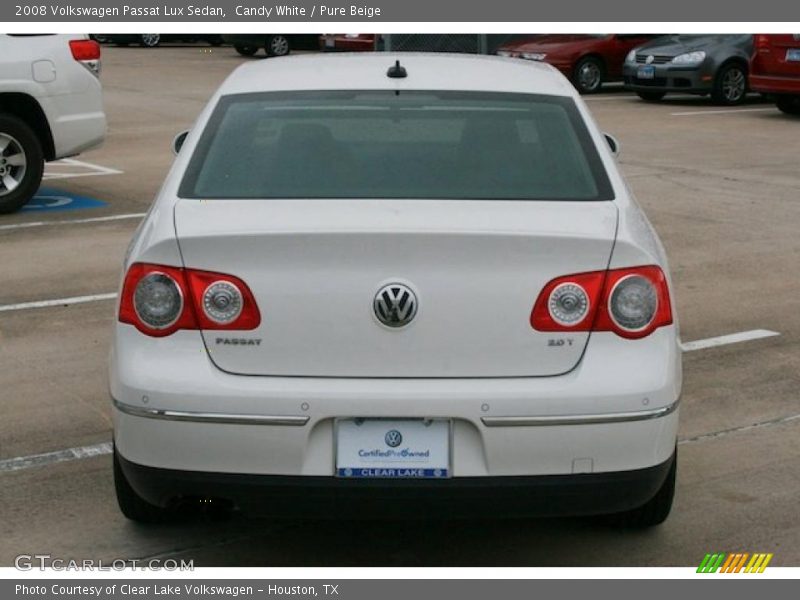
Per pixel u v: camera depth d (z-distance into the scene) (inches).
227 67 1056.8
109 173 519.2
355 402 147.9
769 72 712.4
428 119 180.1
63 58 429.4
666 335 155.5
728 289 329.1
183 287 151.5
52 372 255.1
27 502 191.2
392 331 149.3
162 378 150.2
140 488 156.9
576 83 868.0
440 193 165.8
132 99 794.2
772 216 428.1
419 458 149.8
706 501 193.5
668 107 788.0
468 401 148.2
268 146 174.1
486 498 150.8
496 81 191.9
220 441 149.6
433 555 175.8
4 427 223.1
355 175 168.7
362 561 173.8
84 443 215.9
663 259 162.2
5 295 316.2
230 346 150.9
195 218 157.6
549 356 151.1
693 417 232.1
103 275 338.0
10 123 420.8
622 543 179.3
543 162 172.9
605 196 168.1
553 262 150.8
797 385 251.4
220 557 174.4
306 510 152.4
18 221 414.3
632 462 152.4
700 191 476.4
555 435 149.6
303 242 148.7
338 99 184.4
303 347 150.2
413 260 148.9
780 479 202.4
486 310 149.9
